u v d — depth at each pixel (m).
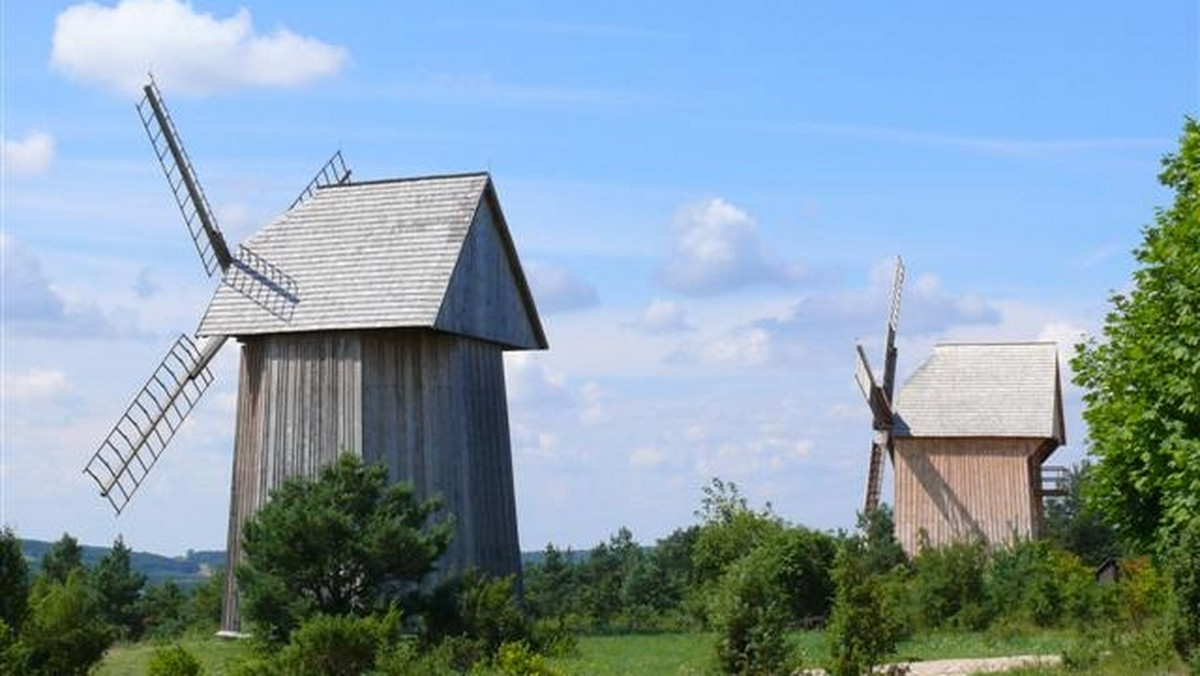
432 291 46.84
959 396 82.50
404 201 49.56
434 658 31.20
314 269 48.84
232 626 48.75
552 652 37.78
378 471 37.25
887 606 31.59
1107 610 52.16
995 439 80.88
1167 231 29.17
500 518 50.31
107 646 31.20
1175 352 27.59
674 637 53.88
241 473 49.44
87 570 70.62
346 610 34.97
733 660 29.95
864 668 30.98
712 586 61.31
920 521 81.44
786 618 30.80
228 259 50.47
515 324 52.22
